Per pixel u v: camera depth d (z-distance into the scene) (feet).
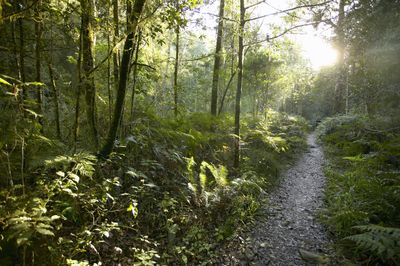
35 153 11.09
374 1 27.43
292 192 22.74
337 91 62.34
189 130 24.67
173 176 18.31
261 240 14.39
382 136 30.07
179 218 14.40
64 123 16.19
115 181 12.71
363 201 15.87
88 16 12.84
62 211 10.03
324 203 19.63
